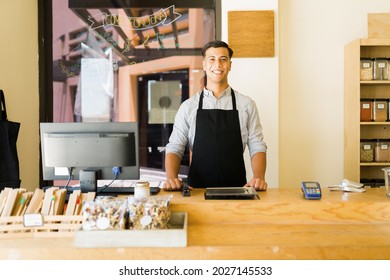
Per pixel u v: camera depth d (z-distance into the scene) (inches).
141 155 145.0
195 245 52.9
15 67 122.4
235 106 93.6
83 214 54.6
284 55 135.8
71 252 52.1
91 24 139.9
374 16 122.9
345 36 136.4
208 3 138.8
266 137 129.3
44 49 139.2
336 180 138.0
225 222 65.0
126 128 72.9
